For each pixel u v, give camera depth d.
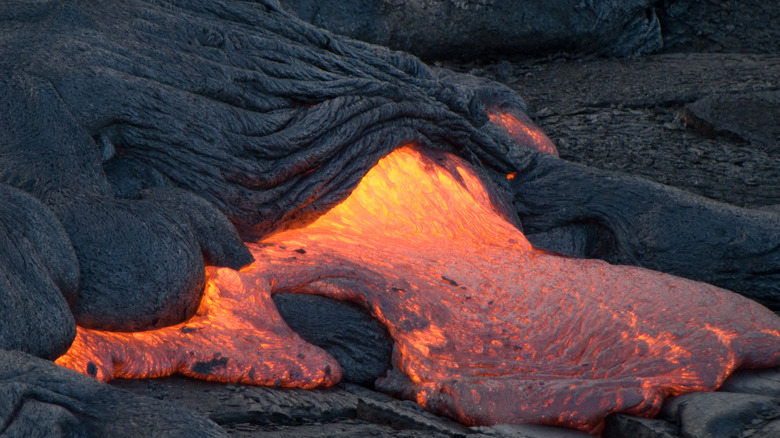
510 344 8.36
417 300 8.68
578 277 9.37
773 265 11.13
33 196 6.77
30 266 6.18
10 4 8.75
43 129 7.69
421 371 8.05
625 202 12.02
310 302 8.54
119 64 8.70
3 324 5.68
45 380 5.15
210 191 8.99
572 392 7.58
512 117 15.55
